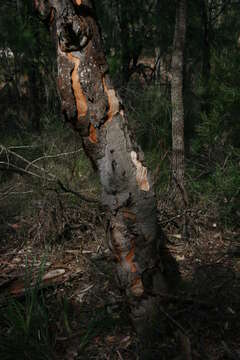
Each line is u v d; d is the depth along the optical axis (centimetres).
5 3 617
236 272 325
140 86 562
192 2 580
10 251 386
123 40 618
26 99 659
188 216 392
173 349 243
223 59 455
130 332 265
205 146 470
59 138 498
